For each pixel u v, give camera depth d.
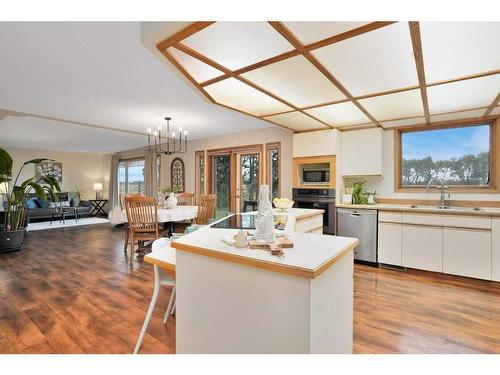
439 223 3.33
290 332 1.13
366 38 1.64
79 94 3.30
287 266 1.12
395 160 4.13
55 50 2.22
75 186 9.41
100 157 10.05
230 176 5.89
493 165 3.54
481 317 2.34
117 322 2.26
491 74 2.13
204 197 4.68
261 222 1.53
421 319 2.31
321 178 4.27
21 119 4.56
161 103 3.66
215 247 1.43
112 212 4.86
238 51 1.81
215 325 1.38
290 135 4.99
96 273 3.48
